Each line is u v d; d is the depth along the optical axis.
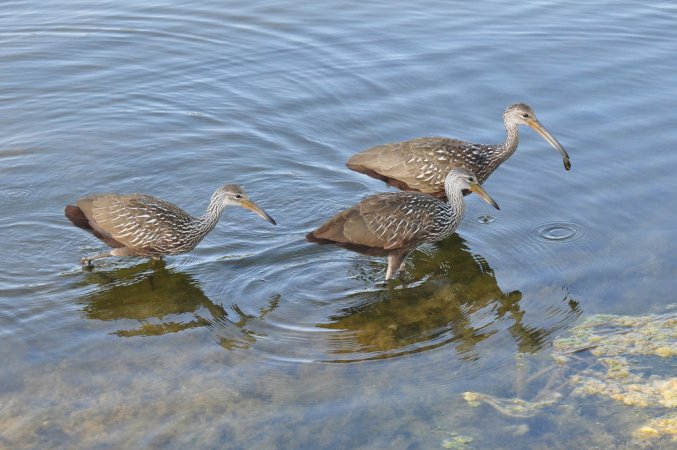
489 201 12.87
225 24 20.78
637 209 13.75
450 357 10.74
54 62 19.00
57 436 9.35
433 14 20.98
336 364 10.59
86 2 22.02
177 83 18.19
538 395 10.10
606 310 11.59
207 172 15.09
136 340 10.99
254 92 17.73
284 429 9.52
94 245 13.06
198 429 9.49
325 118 16.73
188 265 12.67
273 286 12.19
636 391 10.15
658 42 19.20
